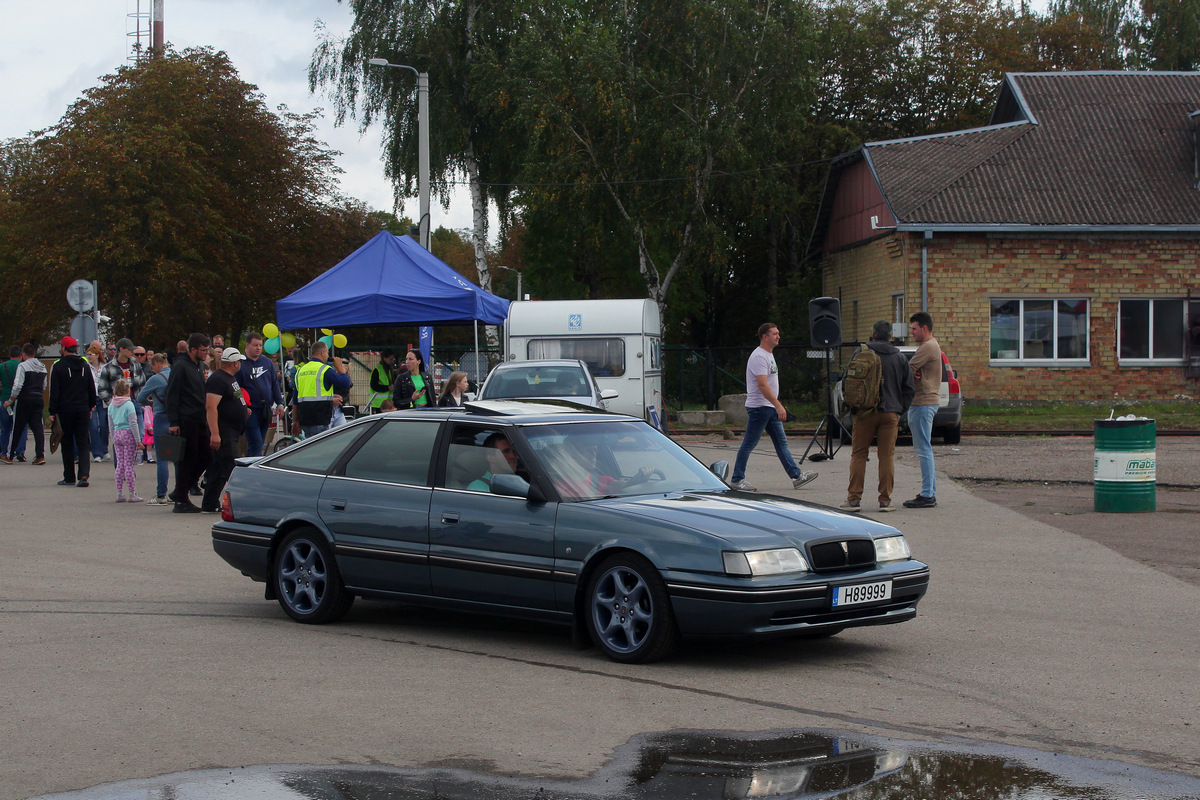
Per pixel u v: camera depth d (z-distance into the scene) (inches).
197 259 1466.5
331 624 294.5
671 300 1599.4
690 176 1280.8
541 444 272.4
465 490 273.4
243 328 1798.7
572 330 798.5
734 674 239.6
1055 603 314.2
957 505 507.8
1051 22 1847.9
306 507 295.9
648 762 179.3
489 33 1481.3
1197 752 186.2
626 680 234.4
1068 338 1114.1
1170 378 1118.4
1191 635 276.7
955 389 805.9
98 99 1539.1
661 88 1294.3
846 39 1614.2
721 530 242.4
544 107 1278.3
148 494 596.7
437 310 737.6
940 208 1094.4
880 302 1206.3
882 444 494.0
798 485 542.6
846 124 1721.2
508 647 266.8
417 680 234.5
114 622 294.8
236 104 1608.0
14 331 1935.3
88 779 173.6
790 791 165.0
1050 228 1087.0
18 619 297.7
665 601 241.4
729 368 1236.5
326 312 741.3
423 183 1091.9
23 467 750.5
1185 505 504.1
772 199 1338.6
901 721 203.8
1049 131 1191.6
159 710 212.4
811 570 242.8
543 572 255.0
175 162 1448.1
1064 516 473.4
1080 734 196.2
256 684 231.5
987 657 255.1
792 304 1471.5
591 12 1368.1
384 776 173.5
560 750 186.2
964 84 1724.9
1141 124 1193.4
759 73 1325.0
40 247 1462.8
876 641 272.1
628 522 248.4
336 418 657.6
